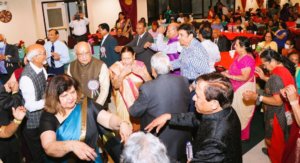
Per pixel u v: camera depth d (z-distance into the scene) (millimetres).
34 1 10750
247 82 3494
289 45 5828
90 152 1623
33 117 2758
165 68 2520
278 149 2873
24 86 2668
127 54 3012
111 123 1850
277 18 11273
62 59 4773
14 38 10789
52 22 11211
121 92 2998
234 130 1587
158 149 1166
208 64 3301
